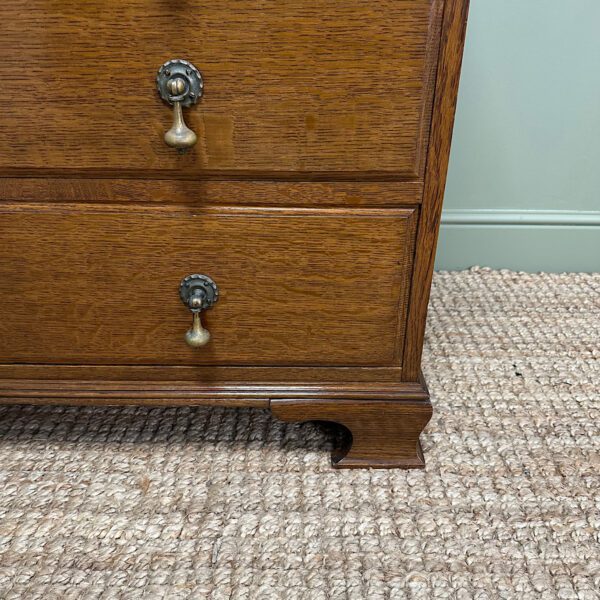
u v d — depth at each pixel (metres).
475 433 0.86
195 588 0.64
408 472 0.80
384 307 0.72
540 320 1.14
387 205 0.67
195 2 0.57
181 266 0.69
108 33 0.58
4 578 0.65
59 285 0.70
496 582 0.66
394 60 0.60
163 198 0.66
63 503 0.74
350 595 0.64
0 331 0.73
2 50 0.59
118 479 0.78
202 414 0.89
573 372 1.00
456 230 1.27
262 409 0.91
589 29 1.11
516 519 0.73
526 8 1.10
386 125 0.62
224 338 0.73
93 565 0.67
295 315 0.72
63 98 0.61
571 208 1.25
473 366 1.01
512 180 1.23
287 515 0.73
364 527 0.72
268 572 0.66
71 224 0.67
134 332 0.73
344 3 0.57
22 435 0.84
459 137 1.20
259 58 0.59
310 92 0.61
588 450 0.84
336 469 0.80
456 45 0.59
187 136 0.59
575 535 0.71
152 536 0.70
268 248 0.68
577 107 1.17
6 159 0.64
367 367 0.75
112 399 0.76
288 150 0.63
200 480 0.78
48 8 0.57
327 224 0.67
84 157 0.64
